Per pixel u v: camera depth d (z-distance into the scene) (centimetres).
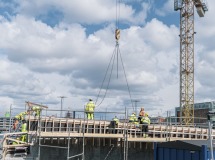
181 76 8550
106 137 2891
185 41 8619
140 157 3070
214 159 1742
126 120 3061
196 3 8412
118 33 3497
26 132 2659
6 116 3806
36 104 3291
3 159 2680
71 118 2889
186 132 3444
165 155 1922
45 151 2936
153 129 3247
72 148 3019
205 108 10962
